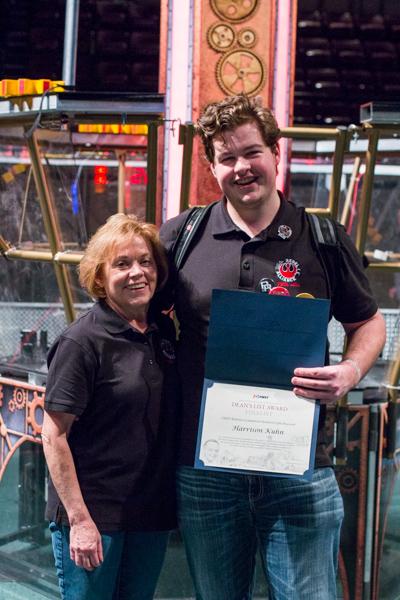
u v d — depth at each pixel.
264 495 2.08
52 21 8.72
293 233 2.12
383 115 2.67
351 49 9.13
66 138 3.09
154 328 2.21
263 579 3.11
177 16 3.11
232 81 3.13
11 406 3.33
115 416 2.13
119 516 2.13
